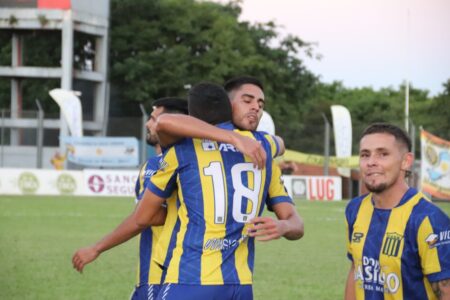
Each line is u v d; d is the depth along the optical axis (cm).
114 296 1689
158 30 9119
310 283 1912
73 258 866
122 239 849
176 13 9212
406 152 775
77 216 3859
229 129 820
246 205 792
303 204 5297
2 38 8762
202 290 770
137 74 8662
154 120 1030
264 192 815
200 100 819
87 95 8462
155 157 988
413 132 5153
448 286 757
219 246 780
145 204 820
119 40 9031
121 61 9150
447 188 5016
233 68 9012
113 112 8888
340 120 5816
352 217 802
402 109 11206
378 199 783
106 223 3516
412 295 773
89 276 1958
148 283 959
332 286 1873
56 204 4653
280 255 2464
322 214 4353
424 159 5003
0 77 8519
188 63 8850
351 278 829
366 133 782
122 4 9050
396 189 776
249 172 799
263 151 784
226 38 9062
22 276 1938
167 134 798
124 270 2064
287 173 6184
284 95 9494
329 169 6244
